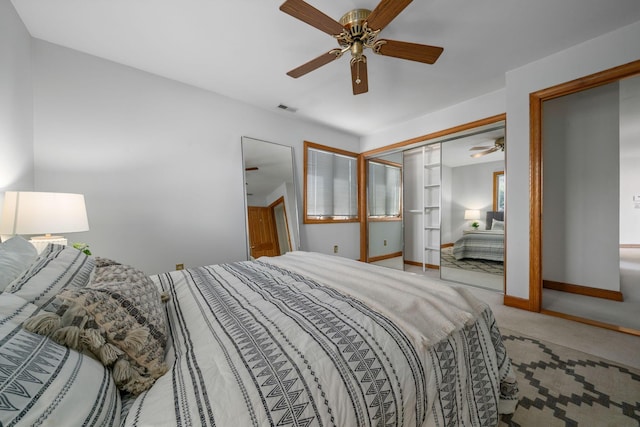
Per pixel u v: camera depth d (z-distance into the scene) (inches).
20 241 36.7
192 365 26.1
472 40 76.1
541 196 87.3
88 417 17.4
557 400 47.7
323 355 26.9
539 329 76.0
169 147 97.3
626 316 86.3
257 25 69.2
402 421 27.1
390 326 33.4
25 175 68.2
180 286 54.3
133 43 76.7
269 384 22.8
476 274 128.5
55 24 68.4
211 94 107.7
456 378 34.1
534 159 87.5
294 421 20.9
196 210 104.0
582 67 77.7
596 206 107.5
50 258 34.2
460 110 119.7
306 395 22.7
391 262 169.3
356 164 172.4
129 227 89.0
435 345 33.0
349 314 36.4
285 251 129.5
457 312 38.2
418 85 102.7
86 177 81.4
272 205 127.0
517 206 92.4
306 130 144.2
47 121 75.0
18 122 64.6
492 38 75.3
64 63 77.6
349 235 166.6
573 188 112.6
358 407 24.0
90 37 73.8
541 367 57.4
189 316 39.3
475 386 37.7
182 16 65.8
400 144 147.9
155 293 38.0
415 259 162.4
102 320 25.4
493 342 44.5
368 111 129.4
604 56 74.0
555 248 117.3
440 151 139.4
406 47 63.7
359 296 42.8
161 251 95.8
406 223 165.0
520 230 92.0
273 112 129.3
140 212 91.2
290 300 42.8
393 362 28.4
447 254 139.8
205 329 34.2
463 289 47.1
